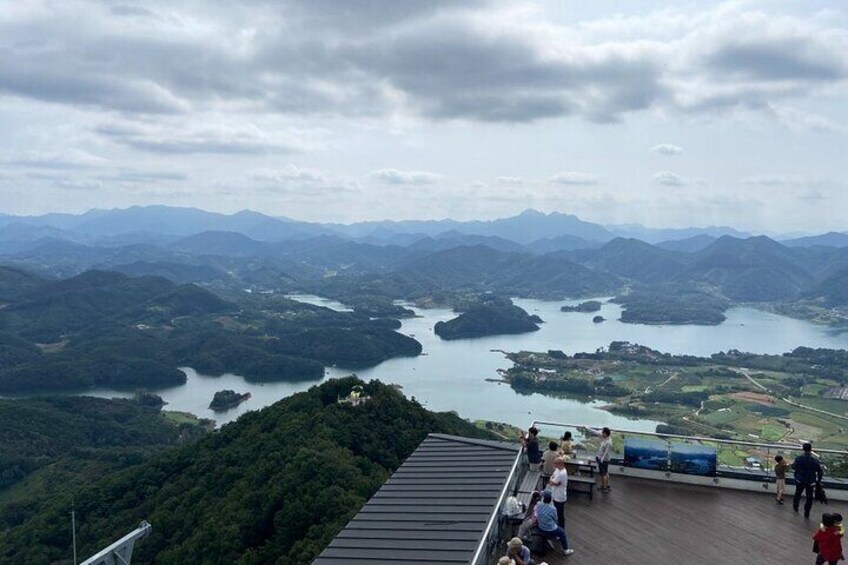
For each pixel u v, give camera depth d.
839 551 11.36
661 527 13.65
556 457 14.49
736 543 12.91
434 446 17.41
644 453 16.73
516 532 13.12
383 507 13.62
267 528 44.53
